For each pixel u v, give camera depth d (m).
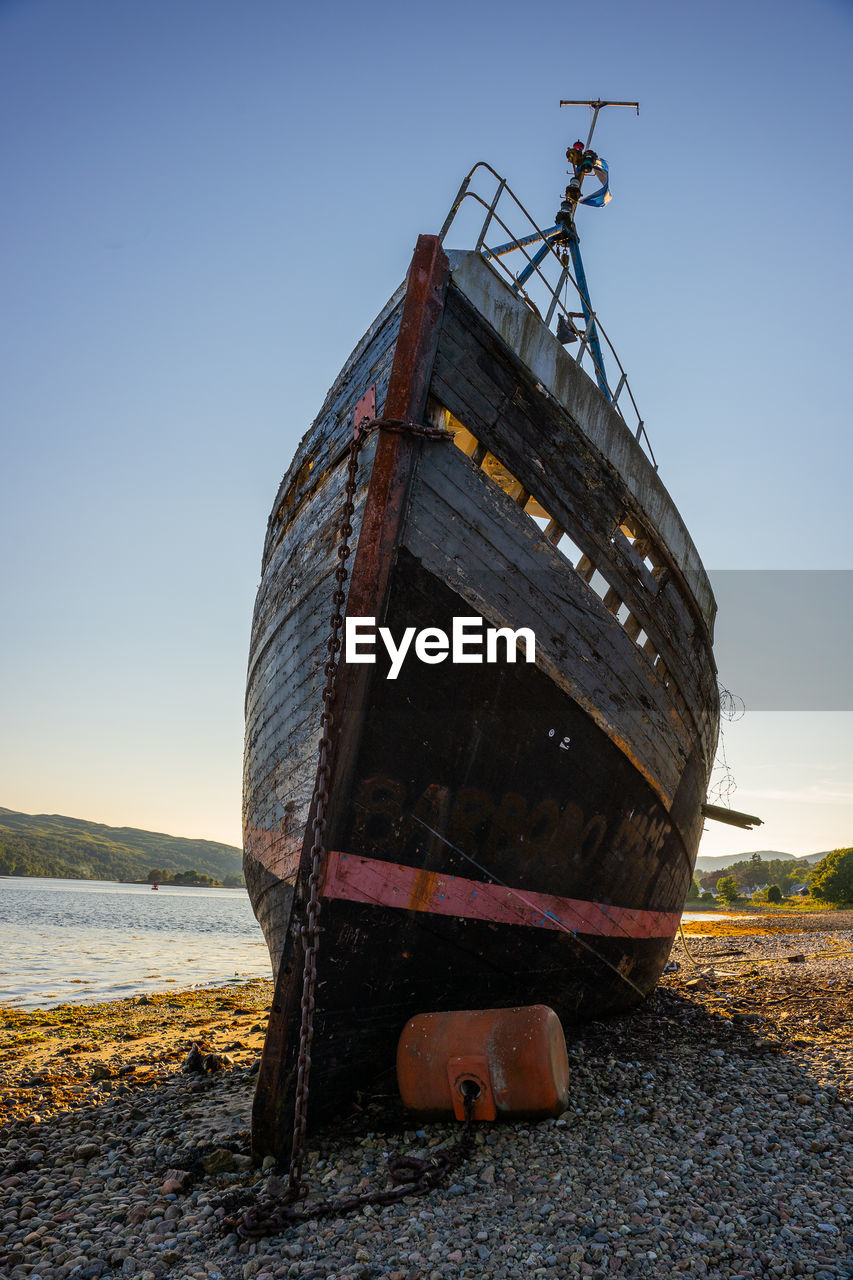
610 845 6.93
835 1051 7.24
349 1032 5.47
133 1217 4.25
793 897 110.62
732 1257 3.51
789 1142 4.93
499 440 5.98
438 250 5.69
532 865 6.26
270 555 8.58
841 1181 4.35
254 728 8.45
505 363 6.04
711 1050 7.26
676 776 7.81
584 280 9.73
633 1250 3.57
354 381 6.54
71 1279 3.62
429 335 5.57
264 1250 3.80
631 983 8.16
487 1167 4.54
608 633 6.52
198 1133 5.69
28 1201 4.57
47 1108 6.75
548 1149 4.75
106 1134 5.87
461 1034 5.16
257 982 17.33
